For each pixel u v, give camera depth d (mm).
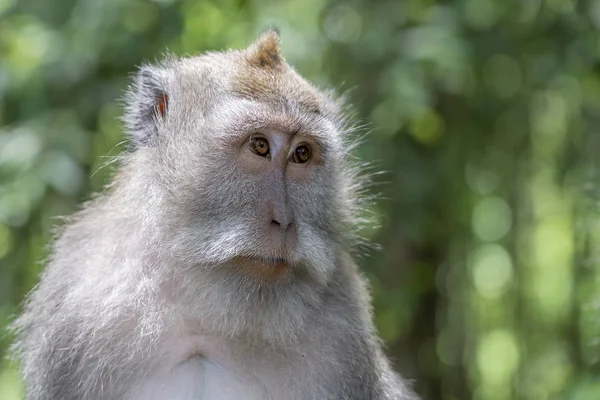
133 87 9844
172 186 8453
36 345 8953
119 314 8414
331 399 8734
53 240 9742
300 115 8422
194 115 8641
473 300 18828
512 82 15898
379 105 13562
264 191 8188
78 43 14000
